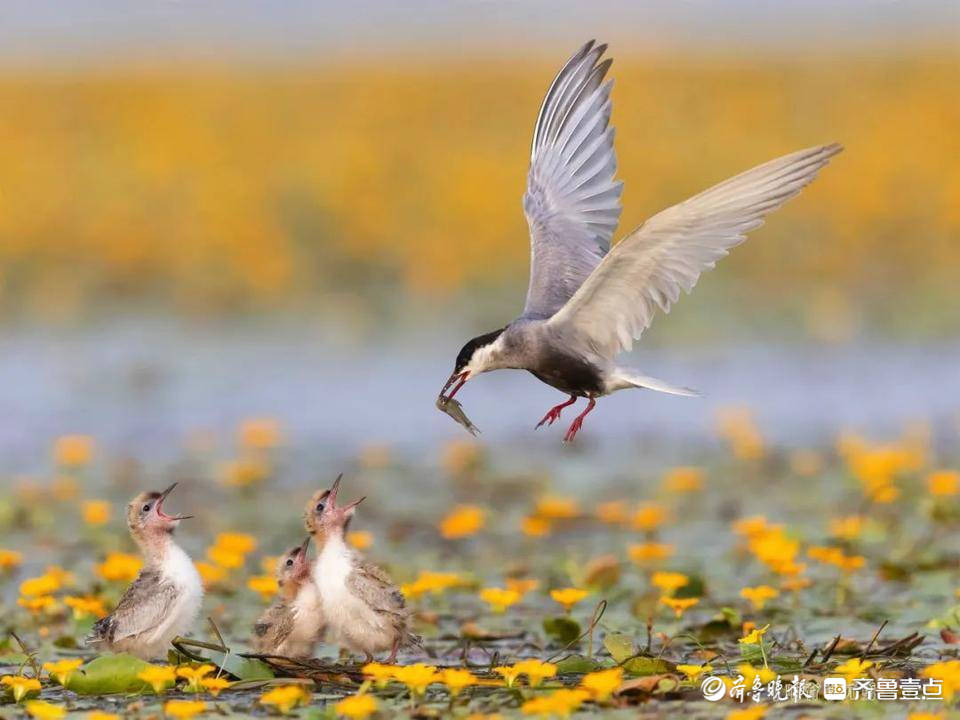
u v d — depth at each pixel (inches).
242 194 1125.7
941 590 428.5
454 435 687.7
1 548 508.7
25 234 1016.9
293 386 761.0
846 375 772.0
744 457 635.5
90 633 373.7
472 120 1380.4
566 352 357.7
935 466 609.3
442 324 866.1
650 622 372.5
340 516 355.9
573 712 313.1
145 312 901.2
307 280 960.9
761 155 1219.9
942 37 1792.6
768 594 381.1
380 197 1117.1
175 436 681.6
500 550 502.3
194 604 364.5
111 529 531.8
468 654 373.7
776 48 1786.4
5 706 327.9
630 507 557.3
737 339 839.1
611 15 1770.4
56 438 677.9
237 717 313.3
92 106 1472.7
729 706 317.7
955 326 855.7
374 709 304.5
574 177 406.3
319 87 1579.7
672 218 331.9
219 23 1867.6
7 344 839.1
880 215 1075.9
